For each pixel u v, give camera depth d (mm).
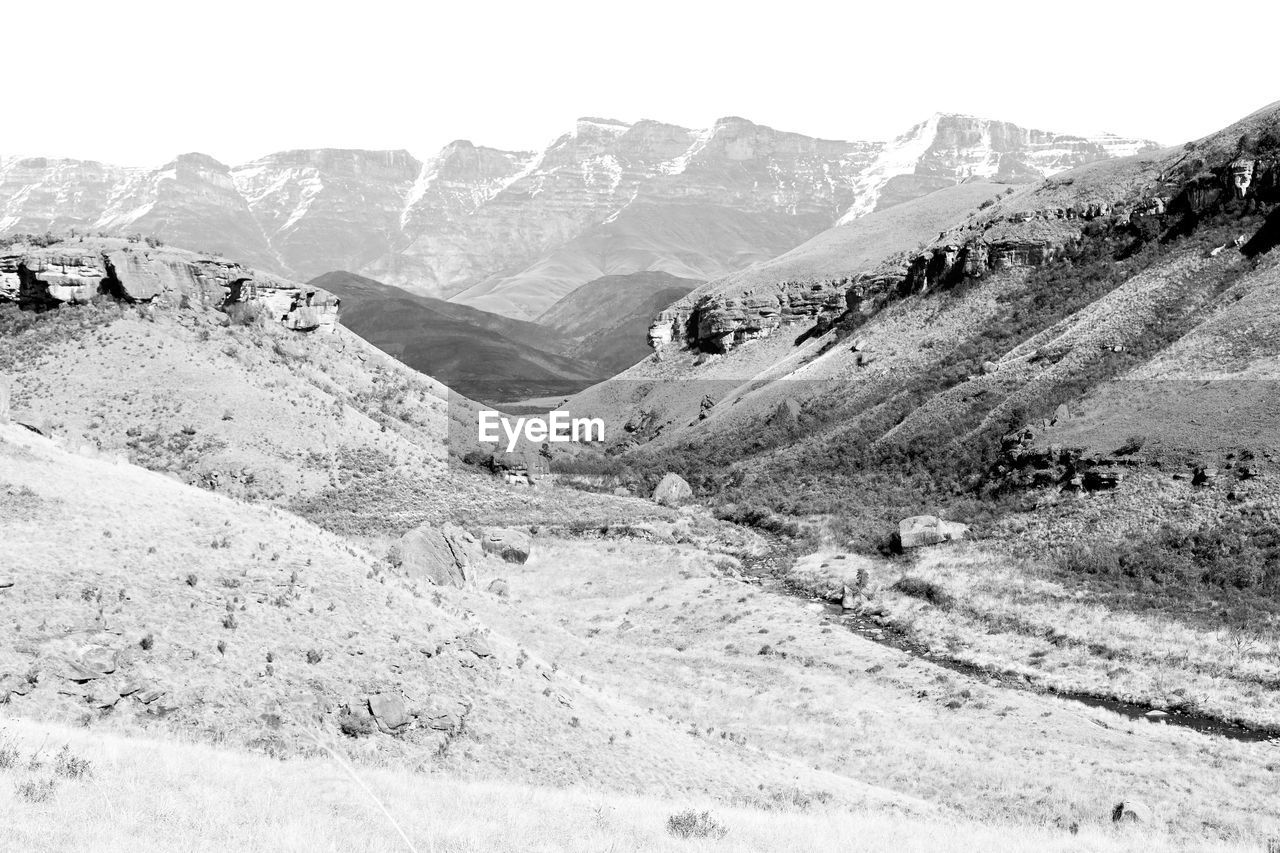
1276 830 35750
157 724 28406
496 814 23656
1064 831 34312
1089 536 72938
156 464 77750
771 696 50875
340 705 31234
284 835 19203
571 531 86438
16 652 28438
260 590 34469
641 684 49625
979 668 57125
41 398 81125
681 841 23375
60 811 18656
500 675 35625
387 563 44031
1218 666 53938
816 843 25266
